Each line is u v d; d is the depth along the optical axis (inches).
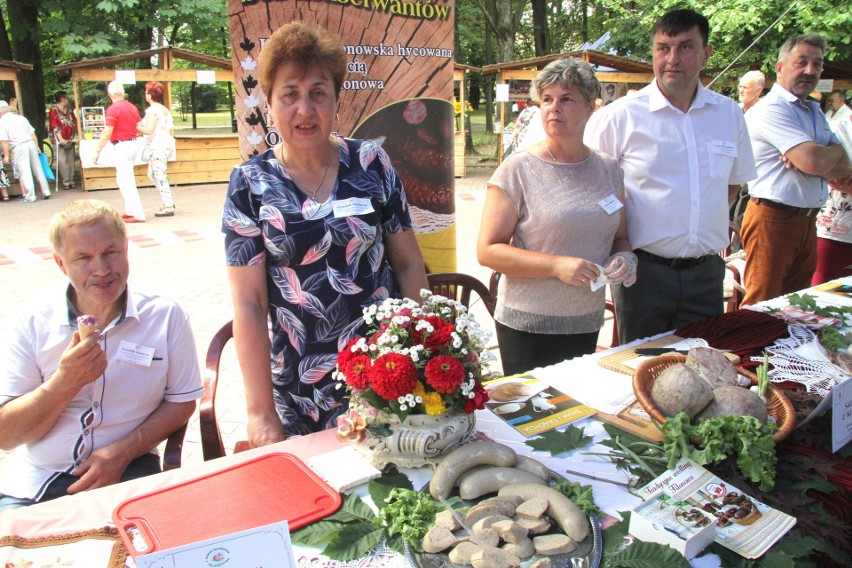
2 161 441.7
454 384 57.2
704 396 63.3
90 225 73.4
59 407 75.2
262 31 109.9
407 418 59.3
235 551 44.4
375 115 124.6
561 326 102.5
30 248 205.3
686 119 111.5
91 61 477.1
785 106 143.5
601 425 70.4
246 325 73.7
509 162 101.3
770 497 57.4
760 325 97.2
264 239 73.9
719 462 59.6
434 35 125.1
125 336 80.7
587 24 951.6
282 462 62.2
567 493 55.8
